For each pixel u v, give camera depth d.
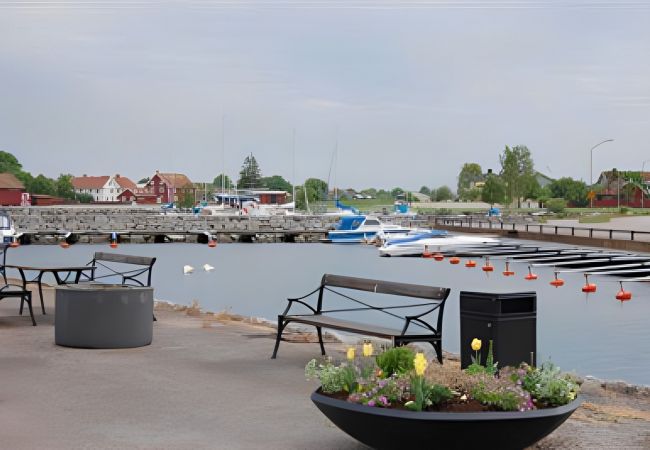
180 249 76.38
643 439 7.73
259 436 7.57
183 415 8.35
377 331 10.53
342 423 6.73
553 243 67.19
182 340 13.34
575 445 7.48
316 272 47.69
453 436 6.30
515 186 180.12
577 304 29.83
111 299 12.24
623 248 55.59
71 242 86.62
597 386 11.18
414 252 64.75
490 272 47.31
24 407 8.63
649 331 21.97
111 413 8.41
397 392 6.74
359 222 90.31
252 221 98.19
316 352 12.45
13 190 165.12
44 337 13.29
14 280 24.42
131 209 135.50
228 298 31.09
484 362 8.52
